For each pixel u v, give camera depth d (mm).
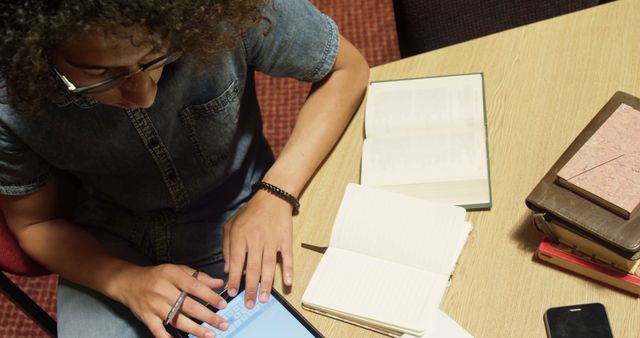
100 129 1254
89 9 823
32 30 826
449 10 1564
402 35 1617
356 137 1356
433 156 1265
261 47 1309
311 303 1147
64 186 1430
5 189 1285
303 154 1324
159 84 1219
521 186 1222
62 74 955
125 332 1360
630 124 1144
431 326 1097
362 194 1236
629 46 1351
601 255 1096
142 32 881
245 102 1456
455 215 1190
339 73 1401
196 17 925
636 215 1058
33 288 2195
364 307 1125
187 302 1205
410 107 1335
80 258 1366
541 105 1310
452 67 1393
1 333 2125
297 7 1306
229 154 1453
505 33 1421
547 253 1124
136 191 1420
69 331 1373
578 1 1583
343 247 1201
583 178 1092
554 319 1082
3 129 1202
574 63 1351
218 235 1496
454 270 1158
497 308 1112
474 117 1298
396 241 1182
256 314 1169
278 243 1241
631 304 1088
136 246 1495
